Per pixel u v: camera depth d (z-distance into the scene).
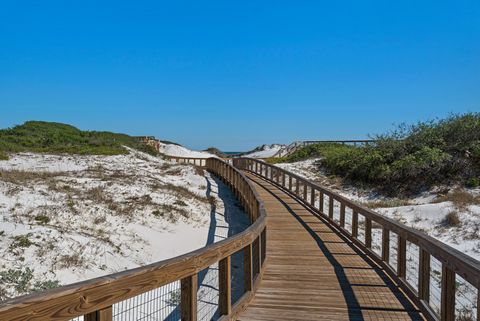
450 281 4.03
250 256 5.78
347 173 23.14
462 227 12.59
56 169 21.11
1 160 21.64
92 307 2.52
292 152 37.12
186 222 13.48
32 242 8.53
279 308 5.45
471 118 21.73
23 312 2.06
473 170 18.62
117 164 24.39
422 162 19.39
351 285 6.48
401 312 5.30
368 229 8.55
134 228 11.49
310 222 12.38
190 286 3.71
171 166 26.20
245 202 16.41
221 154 60.59
